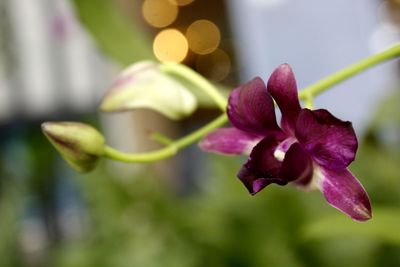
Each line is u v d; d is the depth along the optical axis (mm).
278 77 257
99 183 440
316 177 260
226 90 328
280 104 259
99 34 334
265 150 263
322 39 546
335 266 373
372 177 398
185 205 423
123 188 430
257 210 388
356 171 403
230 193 402
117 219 425
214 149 278
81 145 287
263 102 261
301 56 554
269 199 386
